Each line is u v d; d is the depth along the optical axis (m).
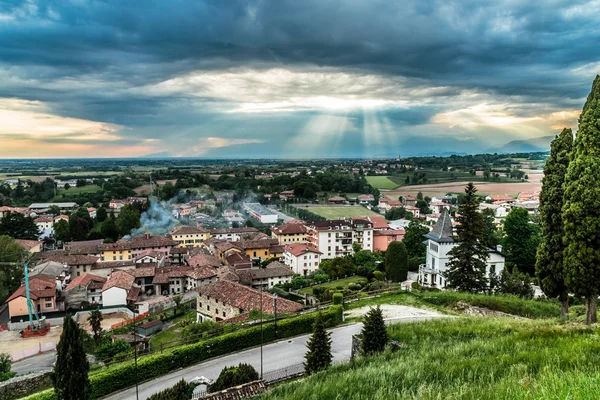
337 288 79.44
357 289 79.50
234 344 45.25
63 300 92.50
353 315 54.19
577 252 34.56
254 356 43.25
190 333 57.75
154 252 124.44
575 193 34.59
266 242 133.38
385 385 19.91
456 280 63.56
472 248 62.62
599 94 35.09
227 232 158.62
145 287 104.25
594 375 14.84
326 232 126.88
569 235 35.25
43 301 88.25
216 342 44.22
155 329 72.75
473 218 62.59
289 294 86.06
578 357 18.75
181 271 106.31
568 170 35.69
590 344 21.16
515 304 52.09
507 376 17.33
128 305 91.75
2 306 93.12
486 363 20.89
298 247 117.88
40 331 78.44
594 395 12.45
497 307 52.06
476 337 31.39
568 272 35.53
